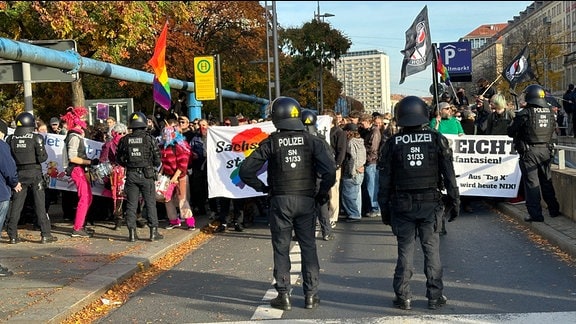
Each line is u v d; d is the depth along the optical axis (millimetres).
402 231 6062
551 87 49719
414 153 5945
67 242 9961
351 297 6609
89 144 11633
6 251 9234
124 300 6855
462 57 21922
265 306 6398
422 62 14242
